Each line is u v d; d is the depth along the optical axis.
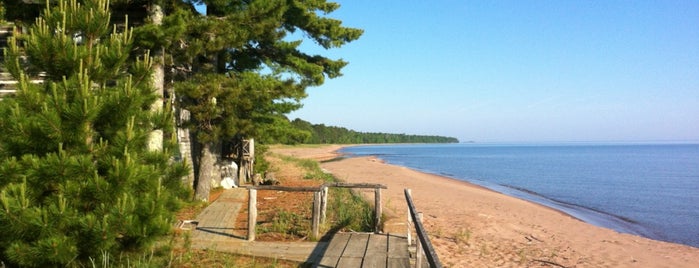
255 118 18.77
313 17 16.12
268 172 22.95
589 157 87.38
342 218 10.65
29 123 5.23
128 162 5.40
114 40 6.06
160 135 12.17
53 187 5.54
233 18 12.23
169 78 13.66
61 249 4.96
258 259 7.71
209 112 12.31
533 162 68.69
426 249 4.27
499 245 11.48
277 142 20.20
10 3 10.46
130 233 5.35
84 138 5.50
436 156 92.38
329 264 7.23
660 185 33.91
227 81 12.57
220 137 13.45
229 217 11.20
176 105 12.75
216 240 8.80
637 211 21.69
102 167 5.60
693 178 39.62
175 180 6.48
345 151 118.25
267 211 12.13
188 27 11.47
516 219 16.12
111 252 5.70
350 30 17.20
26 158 5.23
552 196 27.55
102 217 5.29
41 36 5.59
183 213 11.67
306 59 17.50
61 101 5.35
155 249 6.73
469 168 54.50
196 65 14.48
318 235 9.09
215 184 17.08
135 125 6.03
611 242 13.11
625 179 39.00
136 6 12.75
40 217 4.95
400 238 9.03
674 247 12.94
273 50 16.62
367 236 9.21
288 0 15.54
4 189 5.04
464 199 21.42
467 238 11.77
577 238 13.41
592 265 10.39
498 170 50.84
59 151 5.21
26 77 5.64
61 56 5.61
